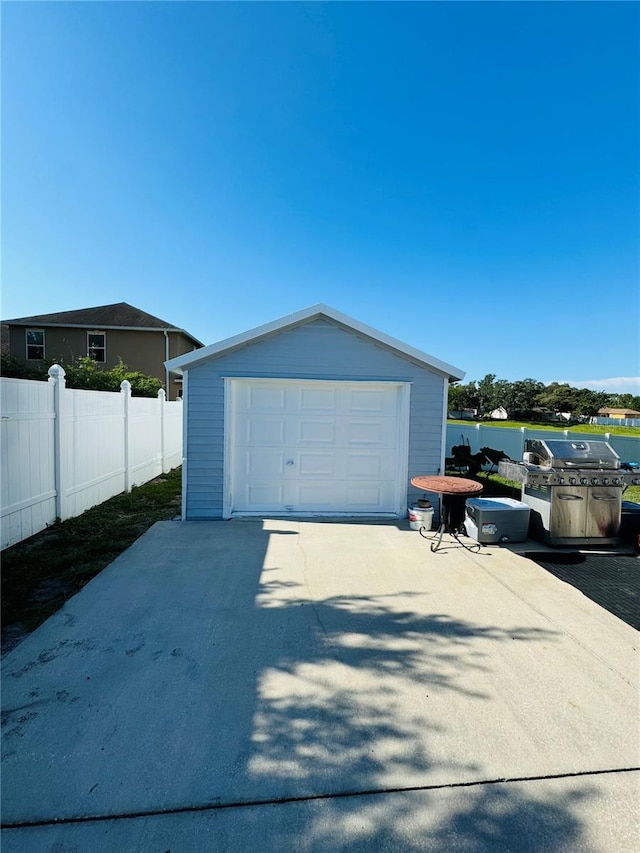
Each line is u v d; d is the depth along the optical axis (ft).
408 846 5.01
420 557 15.62
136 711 7.29
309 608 11.43
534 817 5.43
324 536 17.99
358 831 5.20
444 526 18.84
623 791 5.87
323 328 20.34
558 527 16.81
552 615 11.27
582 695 8.00
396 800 5.67
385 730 6.96
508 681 8.37
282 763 6.23
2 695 7.64
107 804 5.50
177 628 10.23
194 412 19.99
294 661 8.94
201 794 5.68
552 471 16.58
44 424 17.85
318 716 7.27
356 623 10.66
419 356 20.47
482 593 12.60
